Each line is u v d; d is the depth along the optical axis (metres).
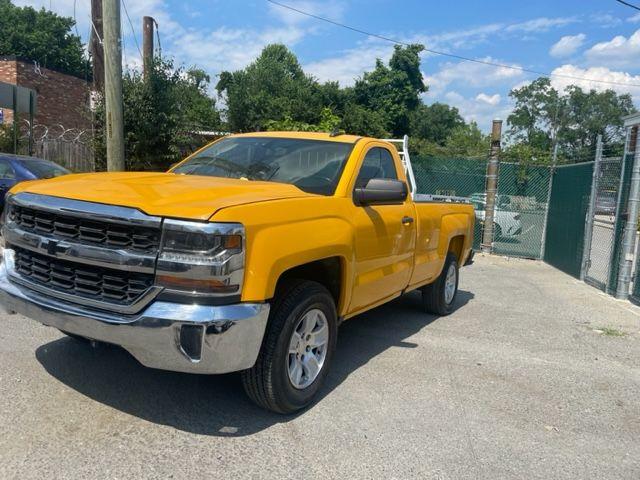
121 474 3.00
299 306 3.69
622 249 8.59
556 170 12.45
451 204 6.66
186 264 3.09
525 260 12.96
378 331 6.07
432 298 6.74
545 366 5.24
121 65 9.80
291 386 3.74
